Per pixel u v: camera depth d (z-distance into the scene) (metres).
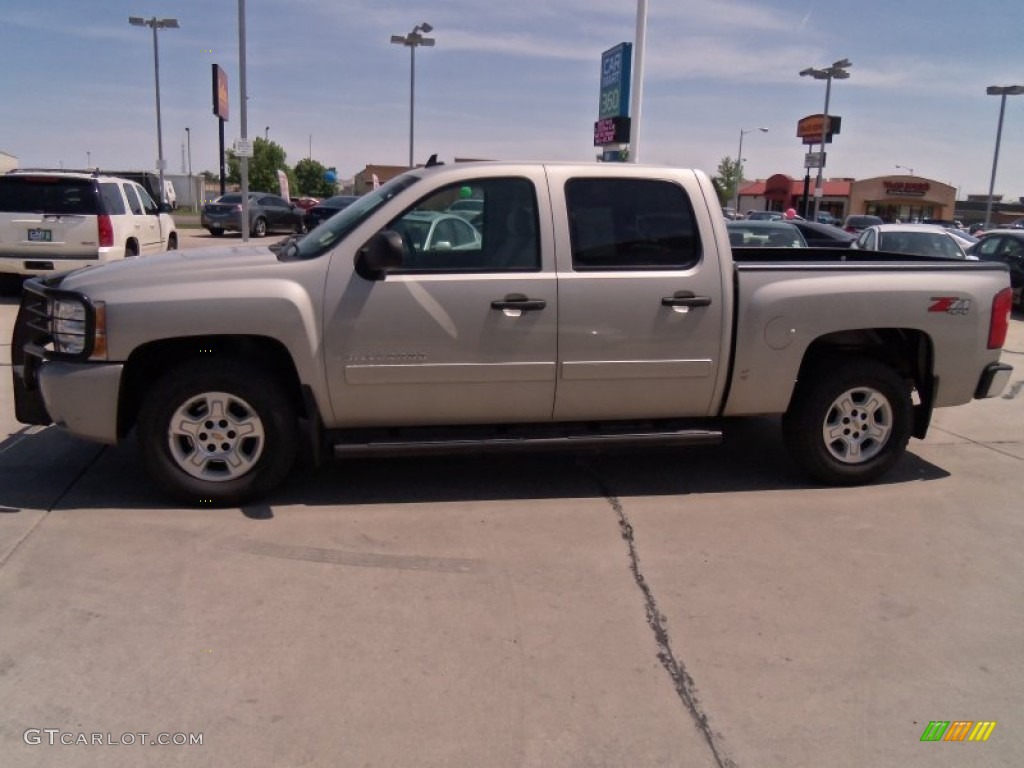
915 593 4.06
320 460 4.91
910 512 5.11
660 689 3.23
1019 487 5.60
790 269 5.13
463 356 4.78
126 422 4.84
